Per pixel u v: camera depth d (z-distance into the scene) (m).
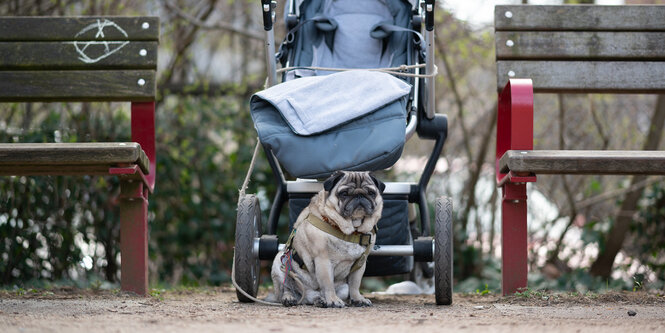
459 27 7.96
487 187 8.22
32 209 6.38
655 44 5.25
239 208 4.14
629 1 8.31
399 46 4.90
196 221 7.61
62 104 7.05
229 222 7.70
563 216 7.73
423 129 4.54
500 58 5.24
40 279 6.37
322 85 4.00
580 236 7.39
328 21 5.01
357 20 5.07
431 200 8.09
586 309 3.88
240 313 3.51
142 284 4.71
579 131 8.03
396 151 3.79
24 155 4.01
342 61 4.95
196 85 7.81
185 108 7.84
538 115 8.17
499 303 4.34
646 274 7.26
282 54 4.91
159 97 7.73
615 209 7.84
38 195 6.39
